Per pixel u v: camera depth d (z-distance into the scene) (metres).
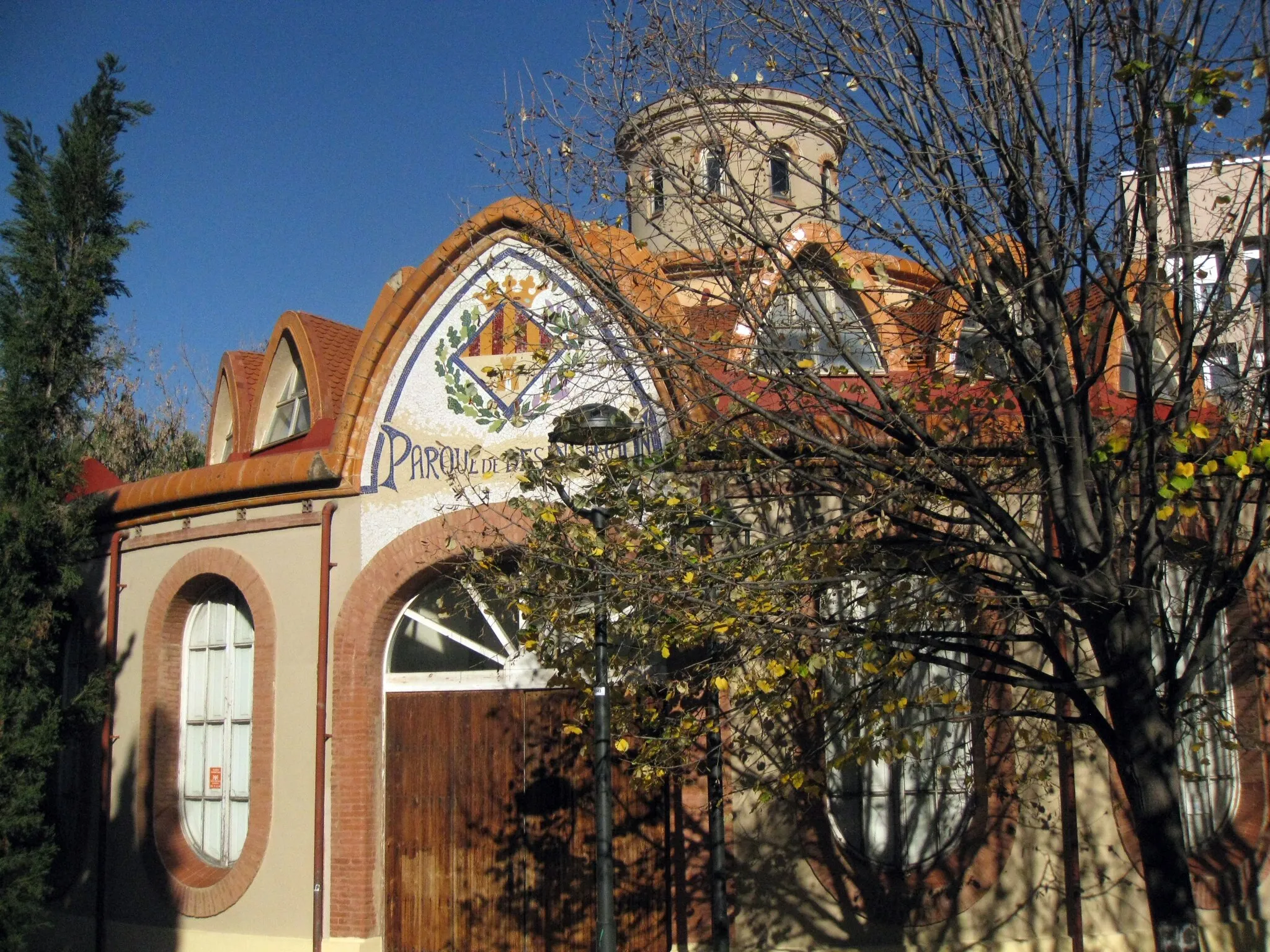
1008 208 8.65
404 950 12.23
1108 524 7.93
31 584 12.46
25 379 12.68
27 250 12.87
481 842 12.23
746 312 9.01
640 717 9.65
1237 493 8.68
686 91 9.42
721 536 10.11
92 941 14.16
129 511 15.08
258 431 16.98
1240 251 8.74
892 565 9.05
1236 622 12.81
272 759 13.02
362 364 12.95
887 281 9.16
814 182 9.35
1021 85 8.48
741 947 11.03
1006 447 9.62
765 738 11.25
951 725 11.45
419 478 12.72
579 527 8.84
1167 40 7.70
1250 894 12.21
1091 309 10.08
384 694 12.77
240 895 12.88
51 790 15.98
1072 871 11.24
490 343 12.67
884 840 11.59
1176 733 8.35
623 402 11.82
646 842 11.60
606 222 9.69
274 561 13.45
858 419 9.96
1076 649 10.73
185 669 14.68
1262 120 7.80
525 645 9.68
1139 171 8.13
